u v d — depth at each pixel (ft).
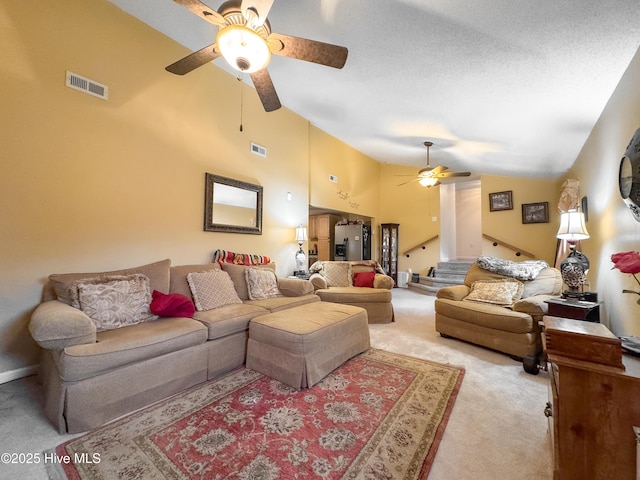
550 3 4.92
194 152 11.02
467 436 5.06
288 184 15.55
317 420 5.44
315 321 7.62
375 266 15.75
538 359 7.63
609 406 3.06
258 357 7.52
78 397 5.07
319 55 6.51
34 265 7.35
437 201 23.06
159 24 9.66
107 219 8.66
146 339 5.99
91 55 8.37
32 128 7.32
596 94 7.37
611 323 7.90
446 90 8.89
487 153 14.35
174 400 6.15
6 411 5.71
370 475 4.13
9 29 7.00
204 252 11.30
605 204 8.30
